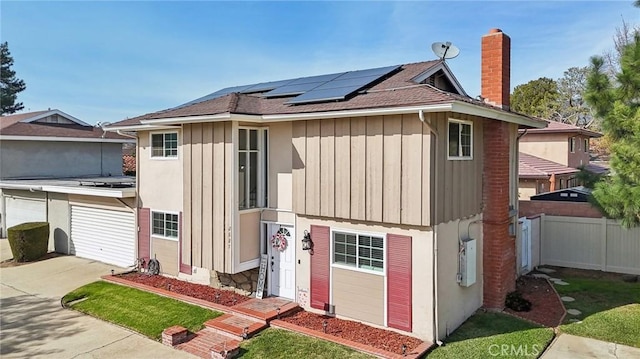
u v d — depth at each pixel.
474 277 10.01
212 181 10.94
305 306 10.35
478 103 9.27
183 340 8.99
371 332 8.91
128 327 9.77
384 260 9.02
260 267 11.31
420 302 8.58
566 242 14.70
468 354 7.99
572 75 49.12
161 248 13.48
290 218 10.80
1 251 18.06
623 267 13.75
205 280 12.38
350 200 9.30
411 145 8.44
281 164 10.93
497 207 10.48
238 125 10.58
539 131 25.23
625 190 9.05
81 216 16.69
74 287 12.89
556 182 21.34
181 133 12.61
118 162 25.92
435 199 8.44
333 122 9.55
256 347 8.41
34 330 9.73
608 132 9.56
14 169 21.03
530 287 12.25
